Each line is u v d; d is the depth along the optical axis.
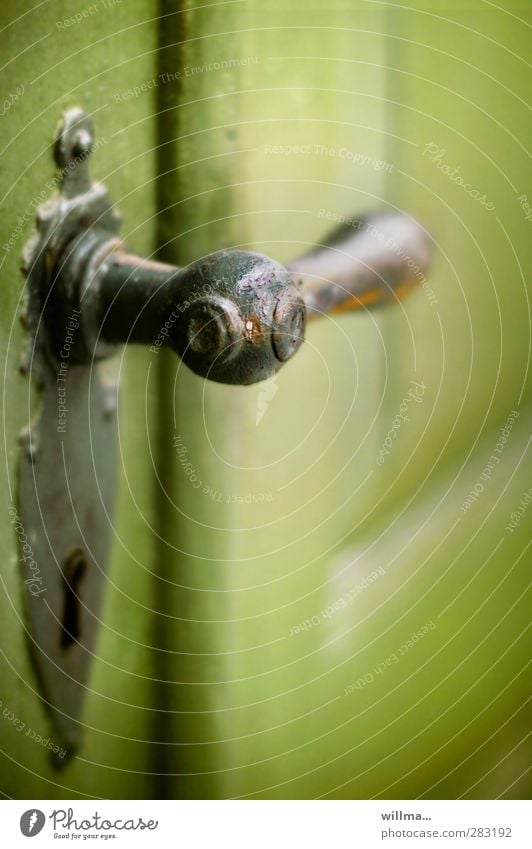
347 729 0.72
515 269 0.74
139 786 0.68
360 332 0.69
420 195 0.70
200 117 0.63
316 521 0.69
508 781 0.75
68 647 0.64
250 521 0.67
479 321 0.73
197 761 0.68
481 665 0.75
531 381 0.76
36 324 0.61
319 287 0.63
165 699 0.67
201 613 0.67
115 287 0.60
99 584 0.65
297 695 0.70
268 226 0.65
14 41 0.59
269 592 0.68
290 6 0.64
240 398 0.65
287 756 0.70
